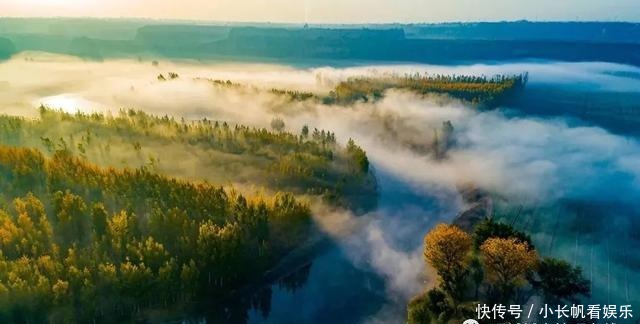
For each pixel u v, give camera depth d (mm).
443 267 107250
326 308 114875
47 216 127312
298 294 119688
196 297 111688
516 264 100688
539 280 107938
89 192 138500
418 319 100938
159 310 108562
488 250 103000
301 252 134000
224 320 111438
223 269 115312
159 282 107188
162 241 120875
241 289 118500
